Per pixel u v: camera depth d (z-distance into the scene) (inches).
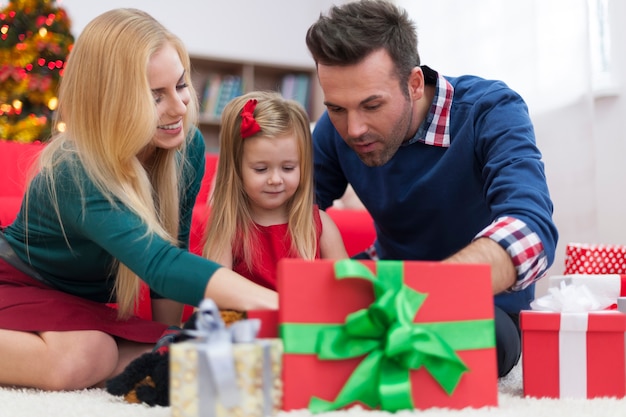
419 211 64.6
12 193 98.6
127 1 177.8
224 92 183.8
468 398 40.4
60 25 132.7
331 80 55.2
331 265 39.1
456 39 133.0
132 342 60.2
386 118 56.4
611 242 106.3
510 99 61.4
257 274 65.9
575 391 47.1
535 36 114.7
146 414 42.7
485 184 57.2
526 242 46.8
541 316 47.2
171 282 47.6
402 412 38.1
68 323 56.8
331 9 56.9
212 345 36.1
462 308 40.7
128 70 53.5
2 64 127.9
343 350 38.7
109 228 51.1
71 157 54.6
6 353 55.4
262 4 190.9
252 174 64.8
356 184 68.2
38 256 60.7
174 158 62.3
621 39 106.4
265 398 36.8
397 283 39.5
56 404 47.1
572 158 107.3
